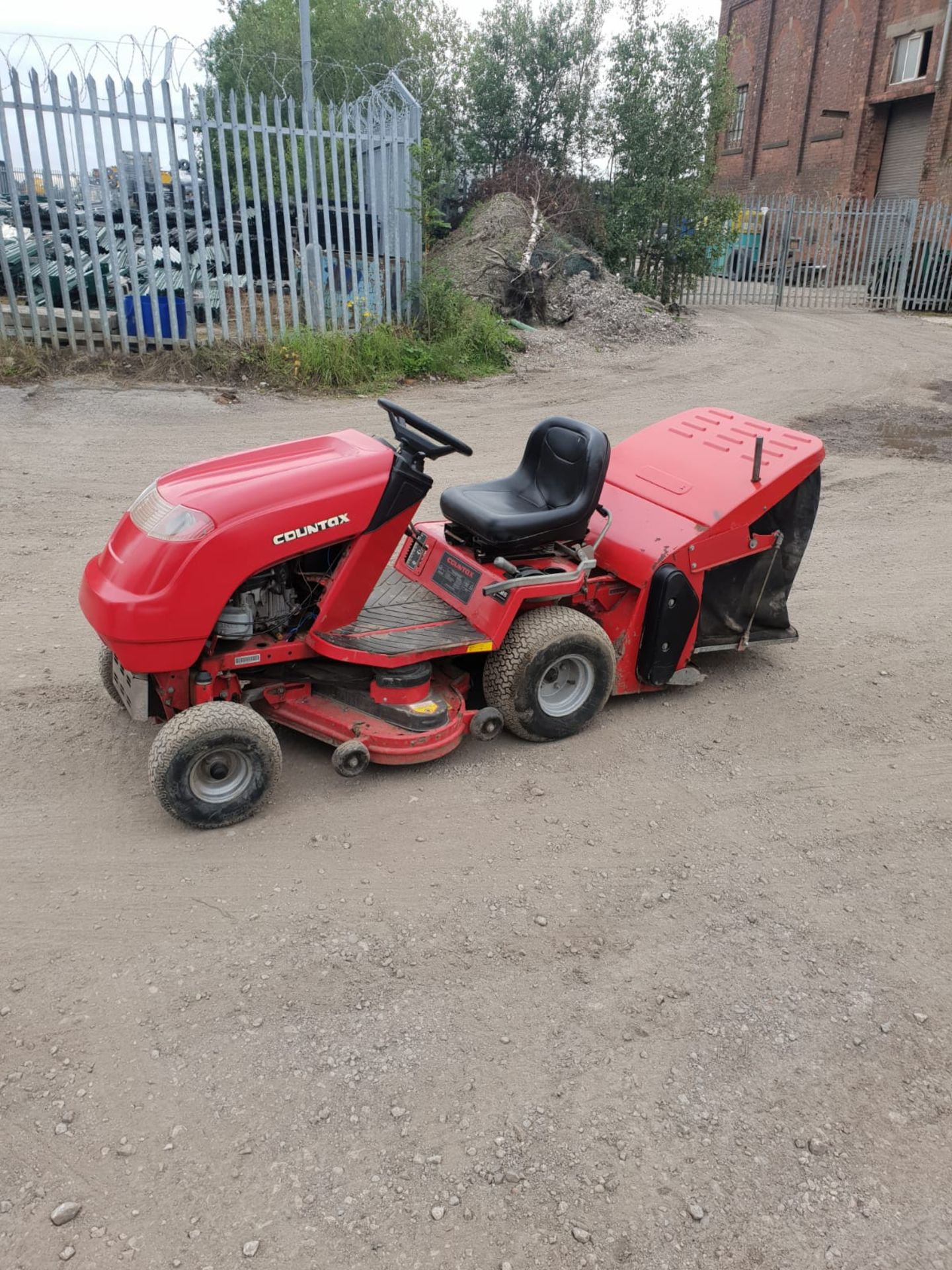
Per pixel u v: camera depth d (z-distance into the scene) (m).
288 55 19.27
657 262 19.72
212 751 3.57
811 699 5.09
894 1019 3.04
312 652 3.92
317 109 11.68
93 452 8.82
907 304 22.78
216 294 12.23
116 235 11.94
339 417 10.59
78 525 7.02
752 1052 2.89
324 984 3.04
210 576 3.46
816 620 6.14
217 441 9.41
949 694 5.21
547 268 16.23
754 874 3.69
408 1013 2.96
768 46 31.53
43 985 2.98
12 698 4.62
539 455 4.54
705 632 4.99
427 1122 2.60
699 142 18.77
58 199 11.73
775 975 3.19
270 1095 2.65
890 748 4.65
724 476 4.75
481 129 19.70
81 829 3.72
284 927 3.28
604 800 4.10
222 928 3.26
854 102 27.83
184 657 3.55
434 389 12.20
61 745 4.26
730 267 25.38
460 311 13.83
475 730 4.24
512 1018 2.96
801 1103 2.73
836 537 7.72
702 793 4.20
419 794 4.05
